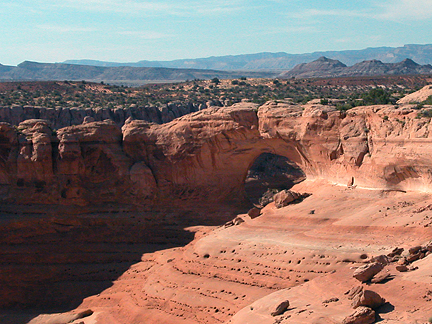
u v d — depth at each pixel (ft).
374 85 611.47
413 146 166.81
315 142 196.44
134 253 198.29
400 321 94.73
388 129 175.73
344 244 148.05
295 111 204.33
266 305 119.03
